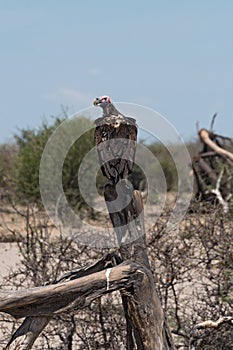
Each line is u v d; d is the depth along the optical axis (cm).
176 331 1691
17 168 4881
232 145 5009
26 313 1102
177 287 2006
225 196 4131
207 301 1791
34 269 1758
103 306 1672
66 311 1110
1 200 4138
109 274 1131
